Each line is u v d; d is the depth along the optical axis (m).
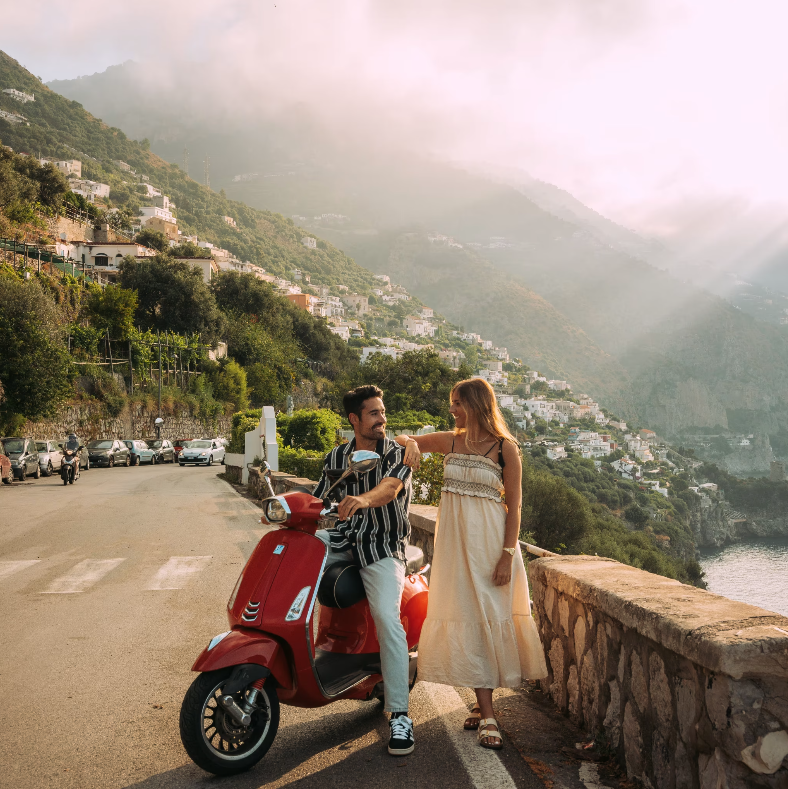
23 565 9.18
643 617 3.24
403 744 3.71
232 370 67.00
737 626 2.85
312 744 3.92
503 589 4.03
